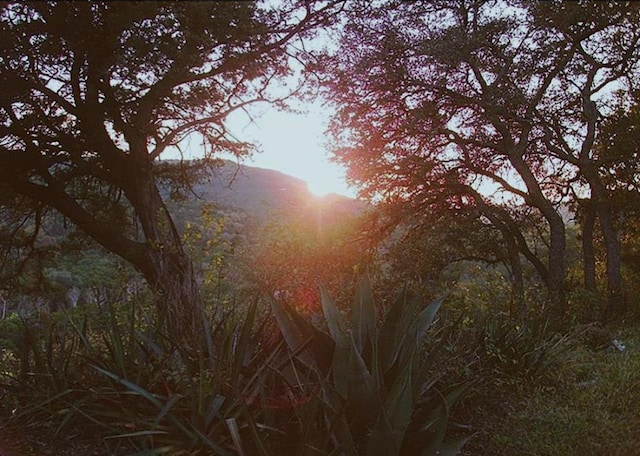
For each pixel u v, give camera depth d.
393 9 13.57
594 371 7.49
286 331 5.01
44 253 19.33
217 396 4.43
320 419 4.33
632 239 21.98
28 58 9.96
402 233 19.55
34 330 6.86
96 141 13.25
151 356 5.18
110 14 7.84
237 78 10.67
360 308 5.15
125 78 10.07
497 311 9.70
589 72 17.95
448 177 19.12
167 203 17.19
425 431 4.14
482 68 16.50
